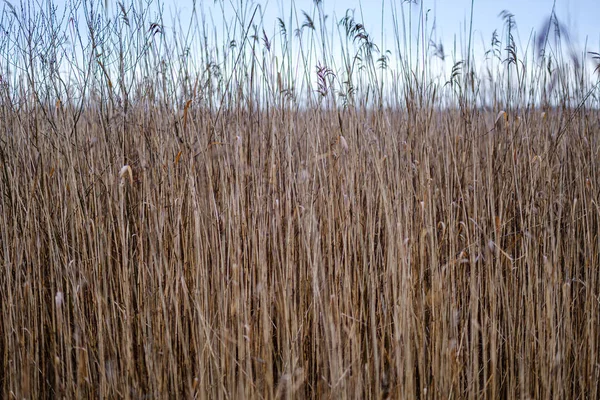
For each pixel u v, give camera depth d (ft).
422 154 7.68
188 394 6.66
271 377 6.19
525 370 7.04
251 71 7.70
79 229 7.54
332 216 7.49
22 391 6.34
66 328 6.81
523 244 7.64
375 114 8.16
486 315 7.06
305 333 7.29
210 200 7.25
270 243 7.64
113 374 6.55
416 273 7.53
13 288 7.27
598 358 7.25
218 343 6.73
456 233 7.88
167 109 7.69
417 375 7.18
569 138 8.85
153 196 7.48
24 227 7.20
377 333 7.37
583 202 8.16
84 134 8.13
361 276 7.58
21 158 7.89
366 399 6.51
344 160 7.84
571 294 8.11
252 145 7.73
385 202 6.65
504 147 8.80
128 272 7.25
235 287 6.70
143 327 6.75
